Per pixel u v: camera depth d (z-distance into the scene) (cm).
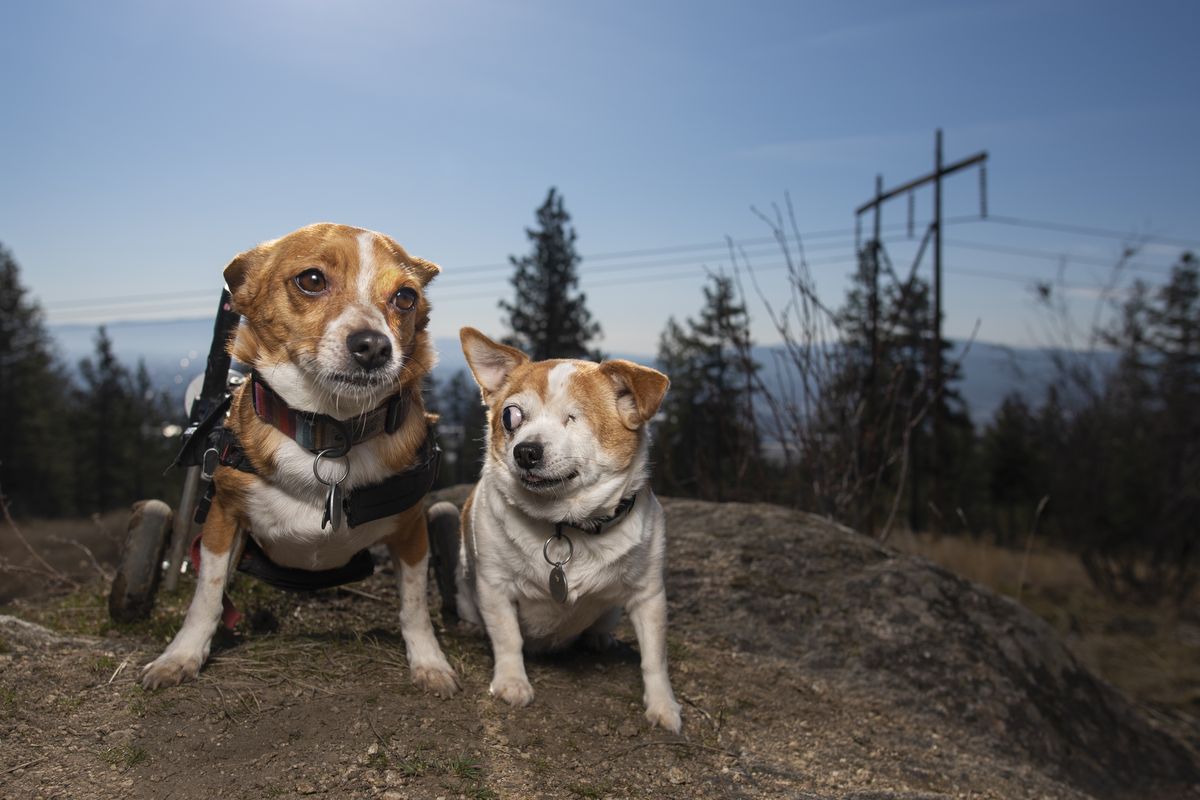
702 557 95
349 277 51
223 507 56
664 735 56
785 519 104
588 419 56
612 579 57
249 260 53
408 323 53
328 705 52
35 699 49
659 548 59
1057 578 222
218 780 43
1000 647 88
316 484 53
